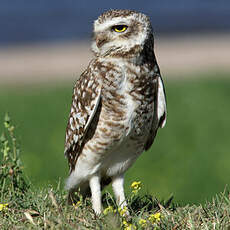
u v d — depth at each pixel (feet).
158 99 24.85
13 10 211.41
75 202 25.68
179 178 48.29
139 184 23.24
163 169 50.52
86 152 24.94
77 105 25.03
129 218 21.98
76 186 25.79
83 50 126.52
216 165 51.29
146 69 24.25
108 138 24.43
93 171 25.17
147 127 25.12
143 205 25.17
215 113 66.90
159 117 25.05
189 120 64.90
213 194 44.88
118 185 25.98
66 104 73.36
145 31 24.03
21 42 148.87
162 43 132.57
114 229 20.29
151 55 24.58
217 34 144.87
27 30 168.35
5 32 166.40
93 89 24.07
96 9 212.23
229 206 23.08
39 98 77.92
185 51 118.11
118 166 25.63
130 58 24.02
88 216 22.35
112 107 24.06
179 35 147.84
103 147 24.61
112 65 23.97
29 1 231.30
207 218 22.48
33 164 47.32
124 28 23.95
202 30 155.84
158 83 24.77
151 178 47.85
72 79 94.89
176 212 23.30
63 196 25.32
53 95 79.41
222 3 210.38
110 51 24.17
